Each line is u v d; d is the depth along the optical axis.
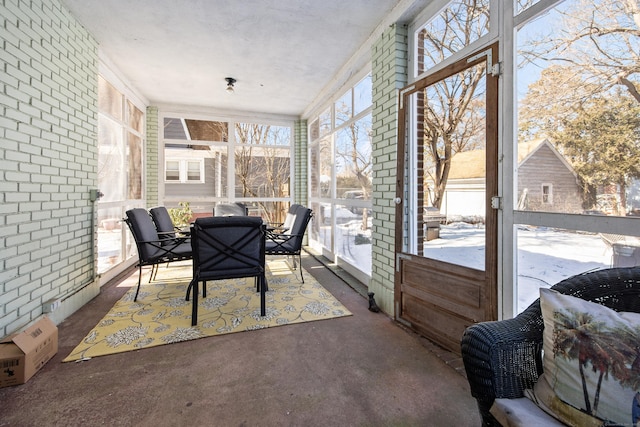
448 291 2.08
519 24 1.63
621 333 0.87
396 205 2.59
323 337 2.25
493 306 1.77
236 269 2.55
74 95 2.78
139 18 2.84
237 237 2.48
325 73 4.17
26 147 2.15
